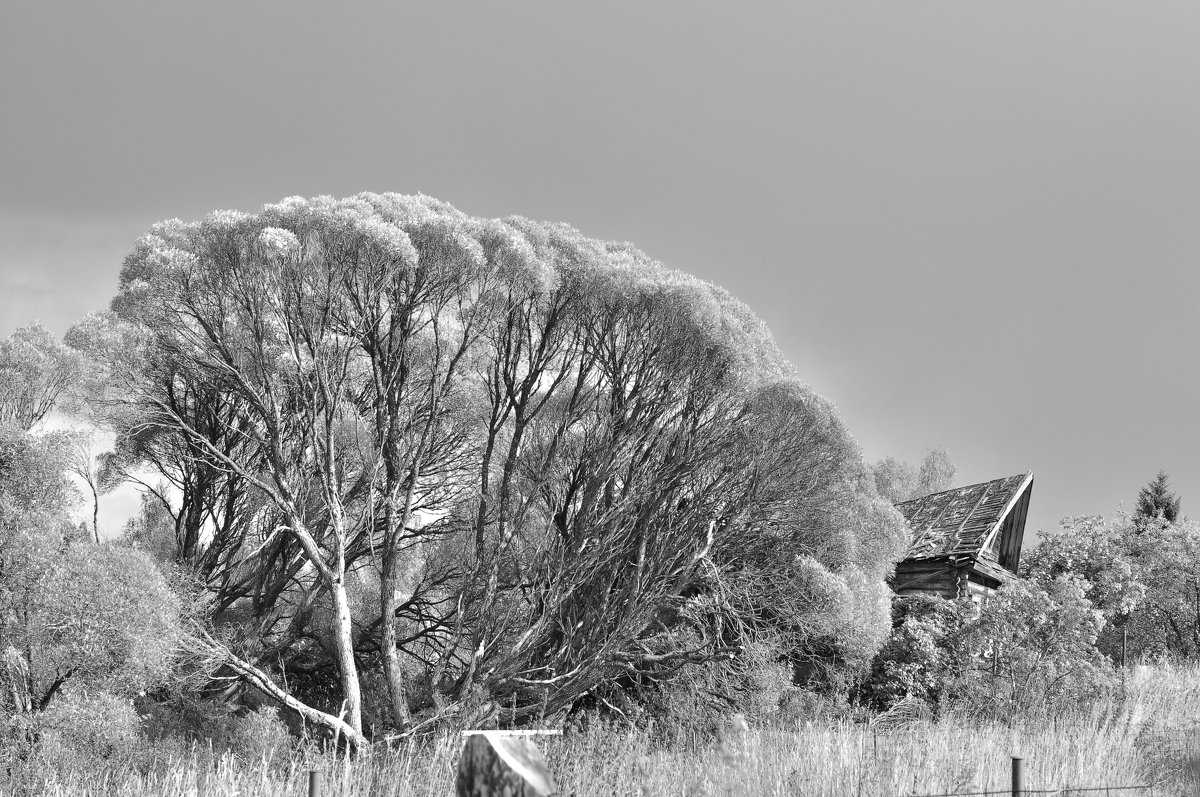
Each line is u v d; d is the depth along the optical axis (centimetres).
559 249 1730
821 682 1858
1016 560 2808
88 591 1227
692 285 1716
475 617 1720
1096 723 1334
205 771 1234
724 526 1811
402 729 1541
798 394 1736
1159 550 2672
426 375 1755
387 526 1672
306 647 1934
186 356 1590
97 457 1855
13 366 1498
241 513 1928
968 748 1119
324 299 1555
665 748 1413
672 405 1767
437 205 1719
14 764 1116
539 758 271
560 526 1748
